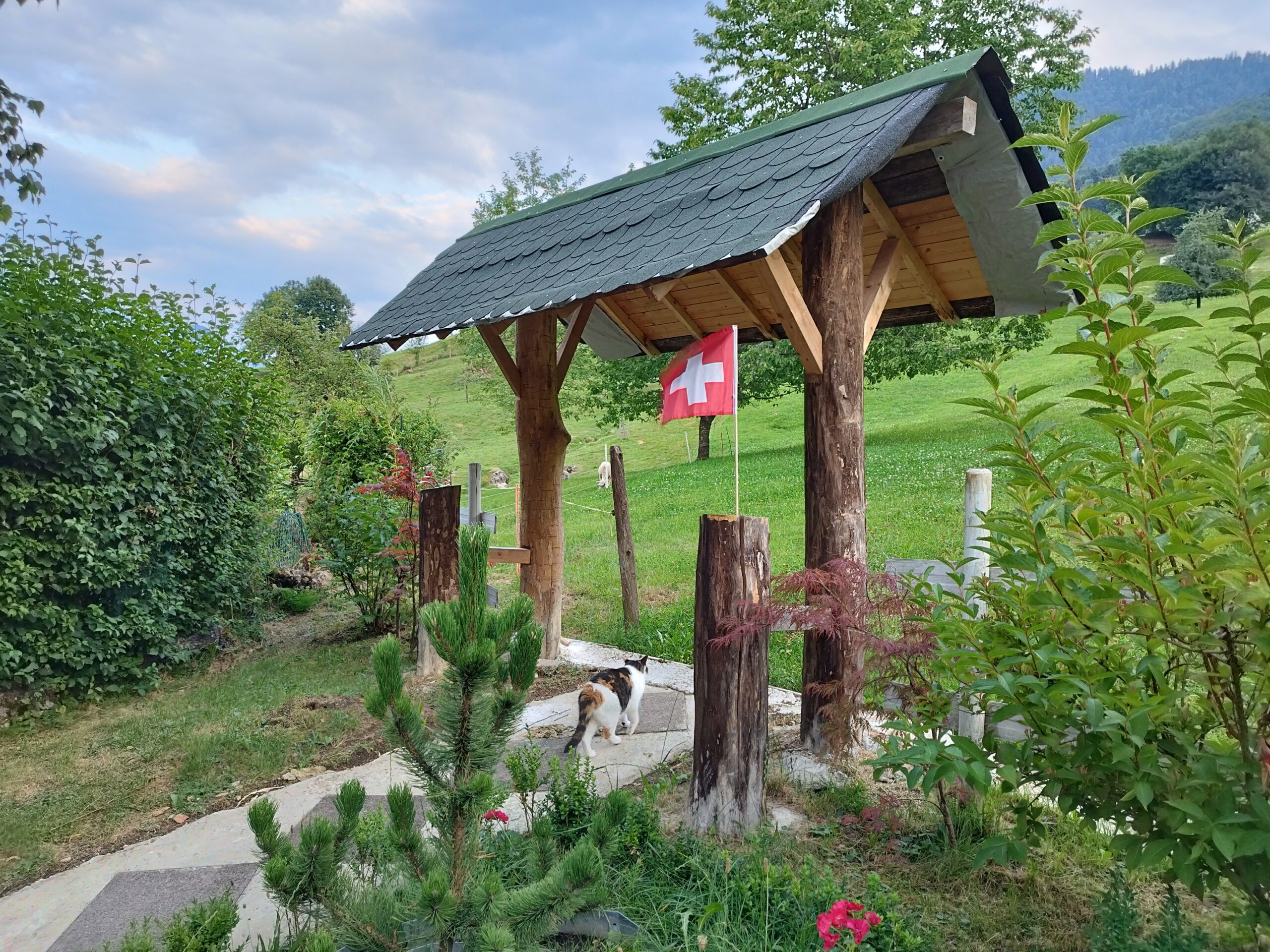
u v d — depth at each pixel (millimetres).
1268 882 2281
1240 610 2248
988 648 2887
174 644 7555
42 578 6355
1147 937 2762
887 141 4094
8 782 4945
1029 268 5234
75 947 3150
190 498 7672
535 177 29172
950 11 20281
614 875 3230
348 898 2352
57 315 6430
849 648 4137
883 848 3461
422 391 56562
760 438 28859
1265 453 2248
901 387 32250
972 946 2805
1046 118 19734
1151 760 2408
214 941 2035
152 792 4688
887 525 11188
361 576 8914
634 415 23359
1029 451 2818
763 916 2848
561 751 4891
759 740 3672
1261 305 2244
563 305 4797
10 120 7289
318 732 5512
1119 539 2424
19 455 6168
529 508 7047
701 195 5109
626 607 7996
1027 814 3029
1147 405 2432
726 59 21219
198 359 7902
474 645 2238
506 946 1952
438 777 2318
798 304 4184
